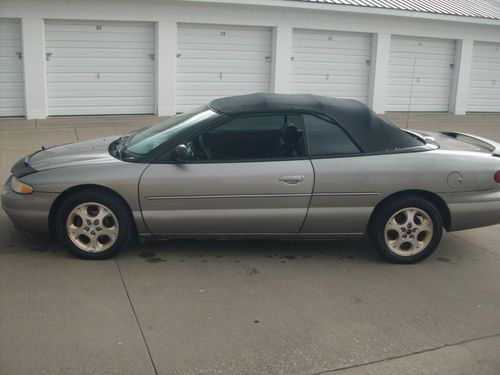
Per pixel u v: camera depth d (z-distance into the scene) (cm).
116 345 345
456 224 499
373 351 350
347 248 536
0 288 420
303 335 366
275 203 475
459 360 343
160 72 1390
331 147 482
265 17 1449
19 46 1282
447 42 1695
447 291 443
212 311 395
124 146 515
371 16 1554
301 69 1540
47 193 470
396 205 485
